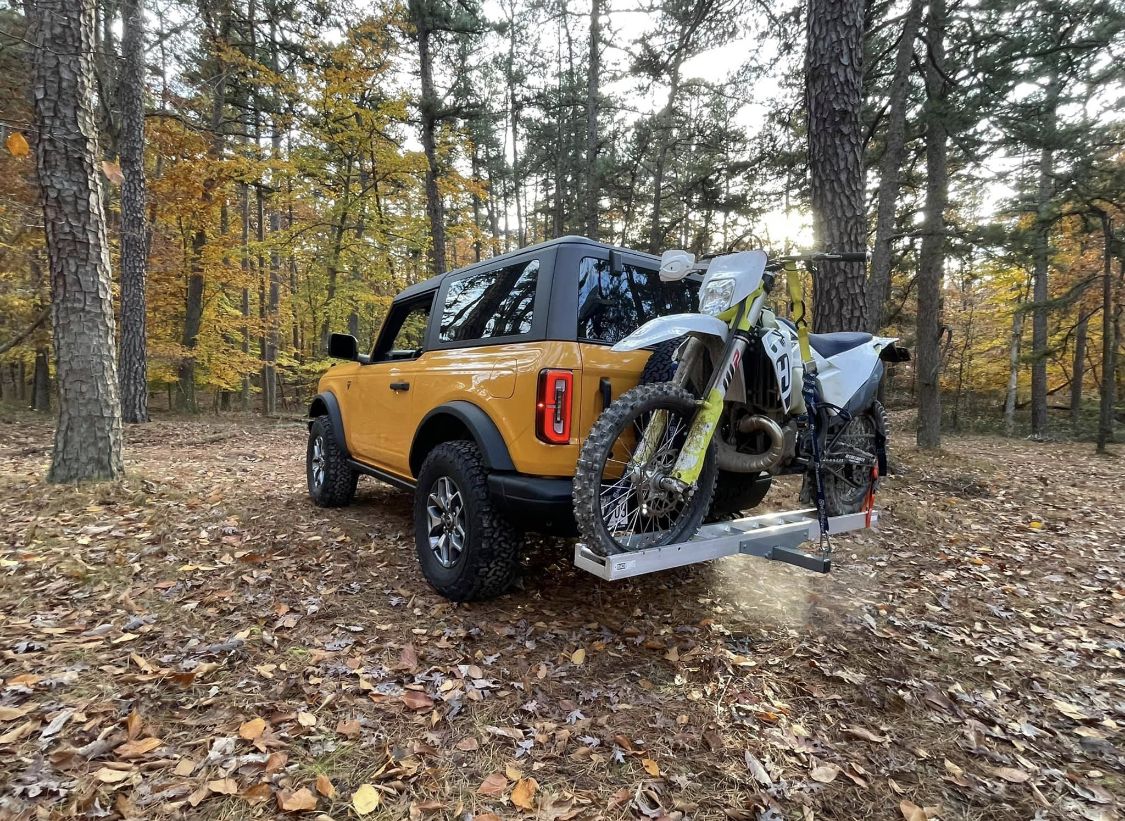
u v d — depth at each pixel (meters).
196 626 2.80
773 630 3.11
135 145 11.00
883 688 2.61
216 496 5.04
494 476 2.81
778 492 5.88
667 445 2.71
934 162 10.59
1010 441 15.90
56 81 4.64
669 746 2.11
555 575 3.58
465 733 2.12
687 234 19.34
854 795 1.93
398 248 18.55
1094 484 8.60
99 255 4.93
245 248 15.67
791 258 2.93
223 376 18.39
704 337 2.77
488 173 25.81
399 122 14.91
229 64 14.25
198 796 1.72
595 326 2.90
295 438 10.57
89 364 4.88
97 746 1.89
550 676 2.52
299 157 14.72
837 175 6.36
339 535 4.19
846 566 4.25
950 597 3.79
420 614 3.02
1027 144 9.52
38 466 6.09
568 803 1.81
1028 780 2.06
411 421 3.71
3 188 10.20
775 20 9.22
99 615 2.85
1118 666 2.95
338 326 20.53
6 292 12.52
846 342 3.42
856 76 6.32
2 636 2.58
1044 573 4.40
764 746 2.14
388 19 13.83
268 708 2.18
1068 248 15.41
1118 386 20.73
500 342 3.08
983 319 21.53
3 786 1.70
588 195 15.70
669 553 2.48
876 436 3.62
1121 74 9.76
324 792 1.77
